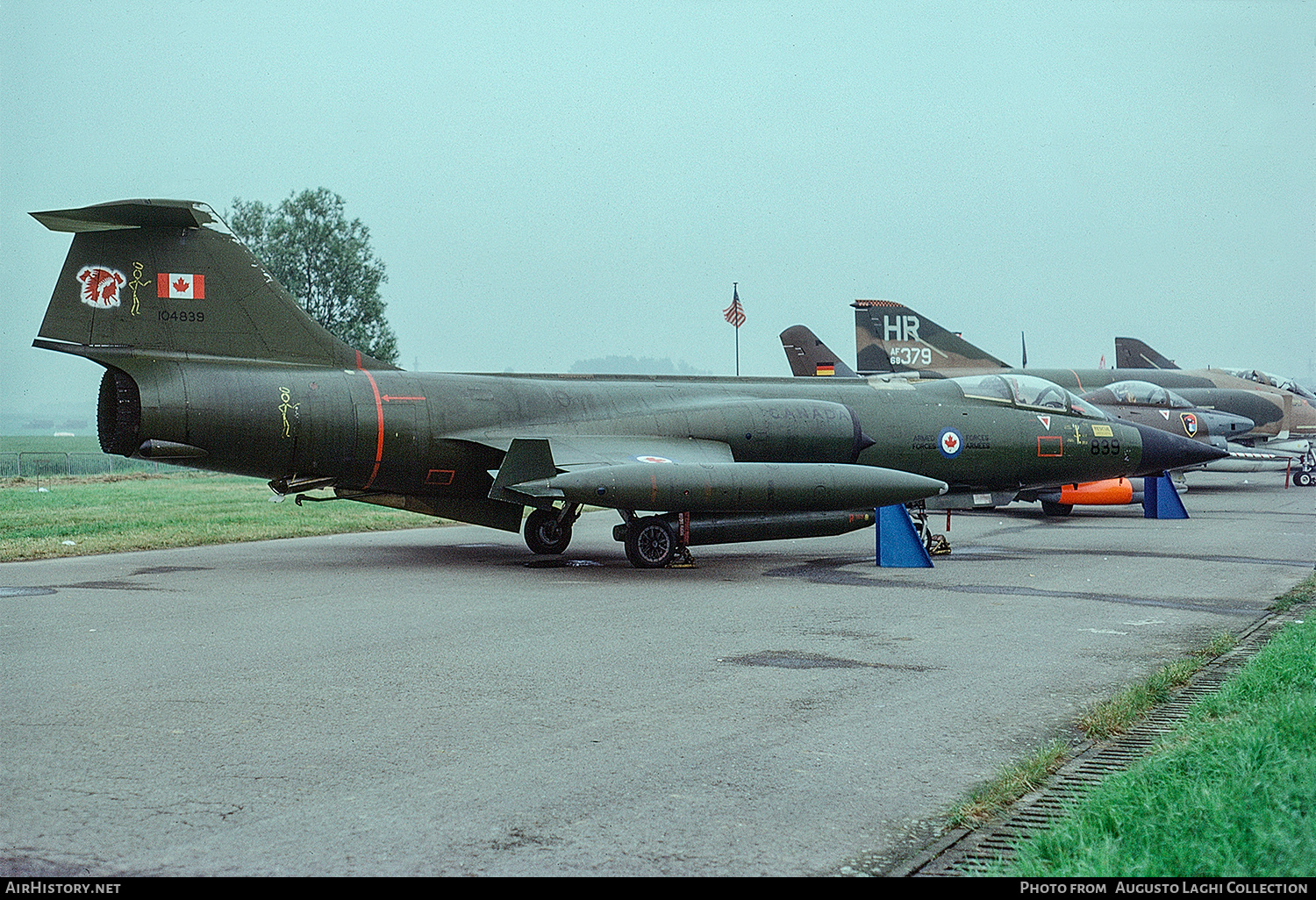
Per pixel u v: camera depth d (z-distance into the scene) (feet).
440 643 31.37
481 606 38.50
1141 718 23.21
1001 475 64.39
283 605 38.42
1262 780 16.75
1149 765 18.35
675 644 31.42
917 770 19.52
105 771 19.13
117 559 53.78
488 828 16.49
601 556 56.39
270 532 65.87
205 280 49.60
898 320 128.57
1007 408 64.69
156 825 16.48
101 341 47.88
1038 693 25.46
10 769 19.20
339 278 193.57
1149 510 82.94
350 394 50.88
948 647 31.07
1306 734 19.13
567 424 54.80
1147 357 150.92
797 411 58.29
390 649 30.37
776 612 37.37
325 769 19.30
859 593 42.32
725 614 36.94
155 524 68.49
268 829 16.38
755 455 57.26
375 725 22.34
